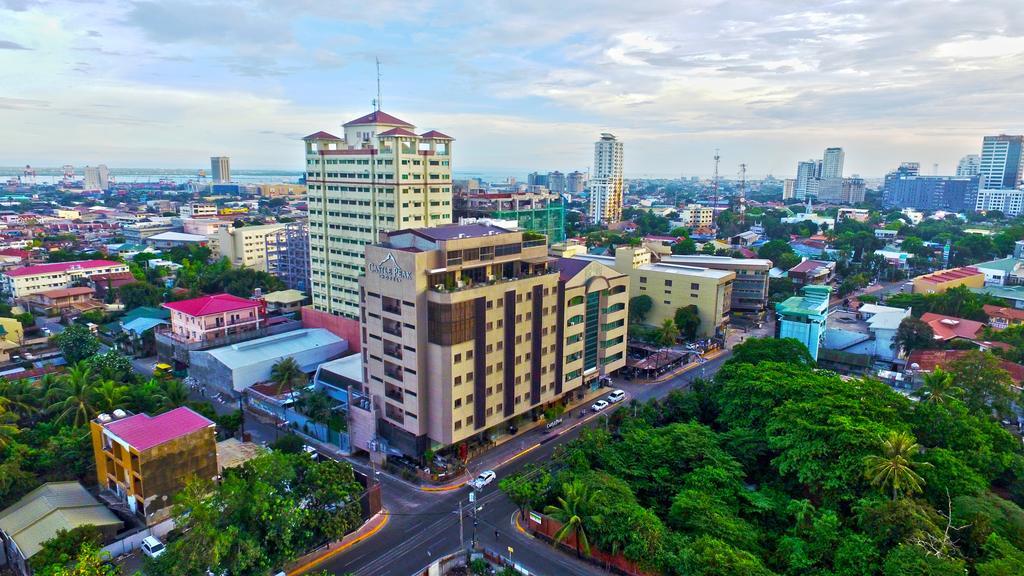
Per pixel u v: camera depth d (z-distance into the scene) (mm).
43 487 79562
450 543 77000
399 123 166500
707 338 163625
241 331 148750
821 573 63906
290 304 187875
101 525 71812
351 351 144875
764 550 68562
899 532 65750
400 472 93625
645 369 137250
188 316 143875
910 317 147125
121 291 181750
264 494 67125
